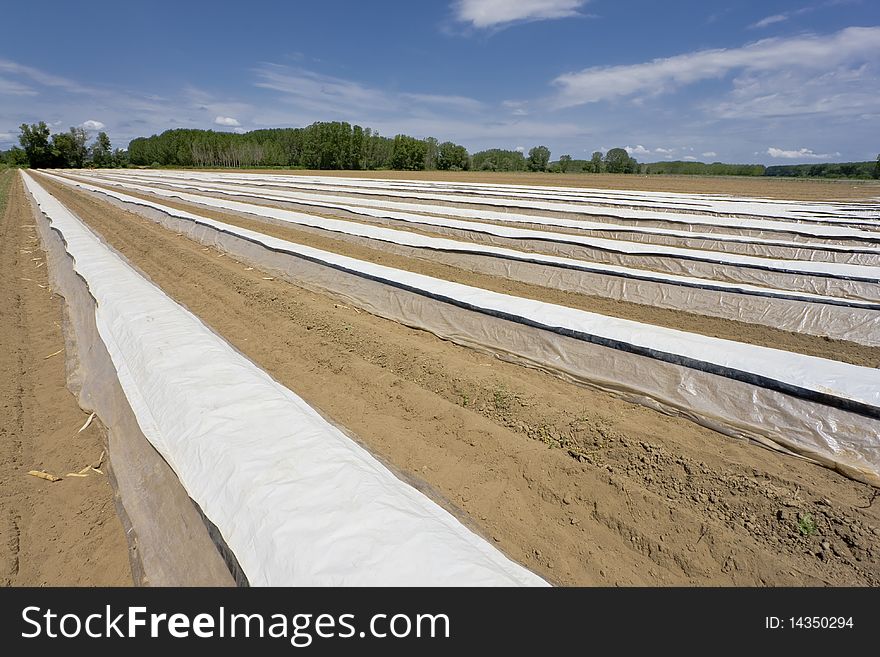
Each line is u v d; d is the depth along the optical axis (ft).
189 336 19.43
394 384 19.13
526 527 12.55
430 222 49.75
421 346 23.35
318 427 13.64
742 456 15.01
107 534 12.29
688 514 12.69
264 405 14.56
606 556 11.80
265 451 12.39
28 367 21.40
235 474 11.68
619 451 14.90
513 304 24.04
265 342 23.30
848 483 13.73
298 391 18.85
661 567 11.51
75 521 12.71
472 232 45.75
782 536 12.01
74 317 26.63
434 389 19.01
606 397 18.72
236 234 42.32
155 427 14.39
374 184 111.34
